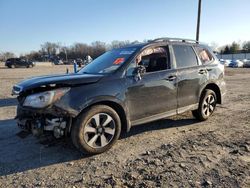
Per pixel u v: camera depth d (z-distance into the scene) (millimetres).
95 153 4477
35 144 5074
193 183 3475
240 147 4652
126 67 4887
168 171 3820
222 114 7195
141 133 5605
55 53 118125
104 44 96062
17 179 3754
